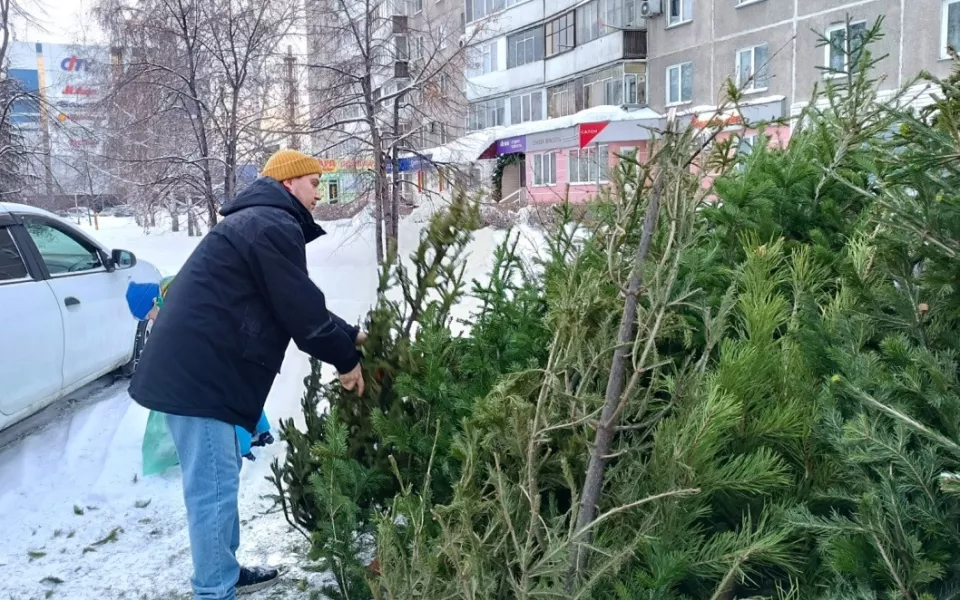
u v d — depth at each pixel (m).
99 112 16.19
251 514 3.87
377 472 2.69
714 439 1.87
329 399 3.09
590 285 2.04
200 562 2.68
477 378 2.77
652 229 1.84
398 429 2.63
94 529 3.80
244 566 3.24
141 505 4.04
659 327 1.85
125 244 20.98
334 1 13.41
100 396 5.92
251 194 2.82
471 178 13.60
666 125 1.91
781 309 2.50
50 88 17.48
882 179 2.24
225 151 13.34
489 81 36.66
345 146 14.30
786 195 3.23
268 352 2.72
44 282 5.04
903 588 1.55
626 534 1.89
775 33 22.44
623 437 2.08
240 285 2.65
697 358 2.54
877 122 3.28
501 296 3.03
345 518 2.58
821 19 20.97
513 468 2.06
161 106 13.71
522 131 32.75
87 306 5.46
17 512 3.97
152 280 6.76
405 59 14.06
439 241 2.84
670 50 27.00
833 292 2.79
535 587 1.72
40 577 3.37
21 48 17.77
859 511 1.74
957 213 1.97
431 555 1.88
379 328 2.83
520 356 2.79
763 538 1.69
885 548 1.62
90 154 18.03
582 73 30.73
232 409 2.67
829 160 3.35
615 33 28.14
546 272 3.11
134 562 3.50
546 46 33.03
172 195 17.25
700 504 1.96
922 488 1.68
